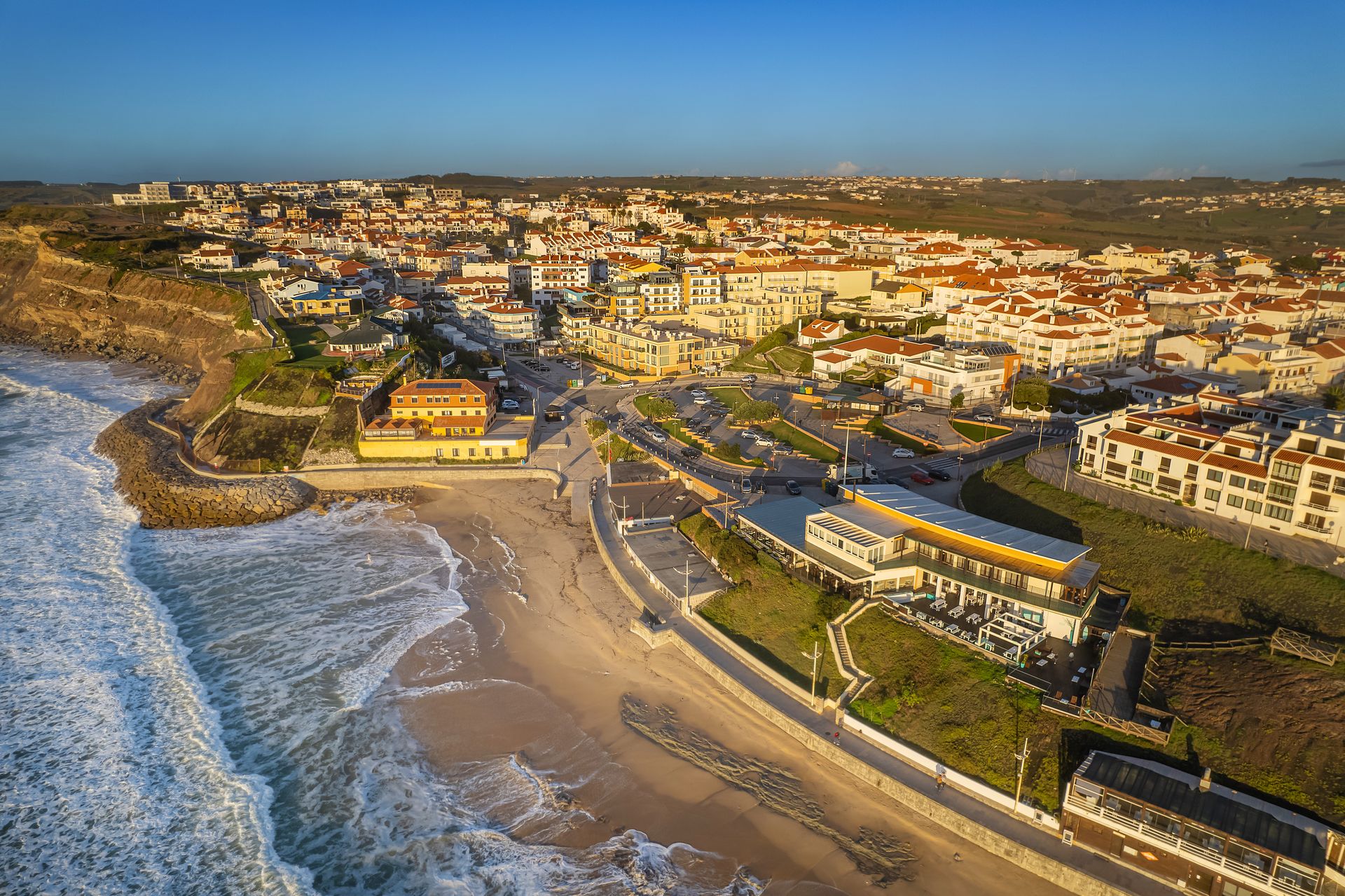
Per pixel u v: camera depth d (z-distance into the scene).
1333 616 58.62
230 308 195.25
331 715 66.00
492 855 52.41
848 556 75.56
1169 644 61.84
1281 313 162.50
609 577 89.62
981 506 90.56
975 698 59.62
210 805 56.16
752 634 73.88
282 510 109.69
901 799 55.72
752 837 53.81
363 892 49.50
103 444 133.25
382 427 124.44
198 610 82.56
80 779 58.00
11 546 95.25
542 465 122.94
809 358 169.25
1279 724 51.34
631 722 65.38
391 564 94.12
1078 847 49.75
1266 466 73.25
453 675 71.88
